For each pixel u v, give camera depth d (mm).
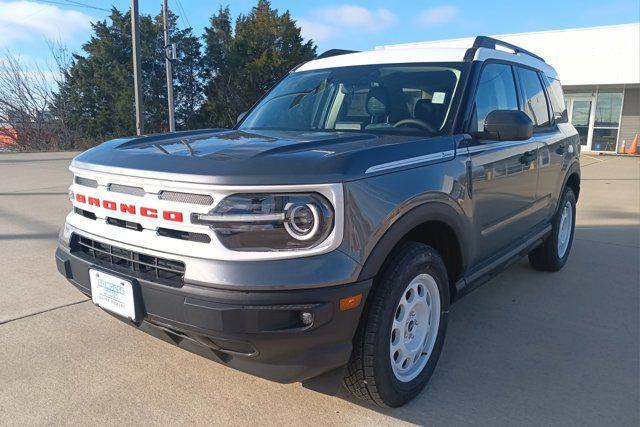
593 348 3635
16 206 8461
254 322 2225
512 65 4270
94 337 3658
